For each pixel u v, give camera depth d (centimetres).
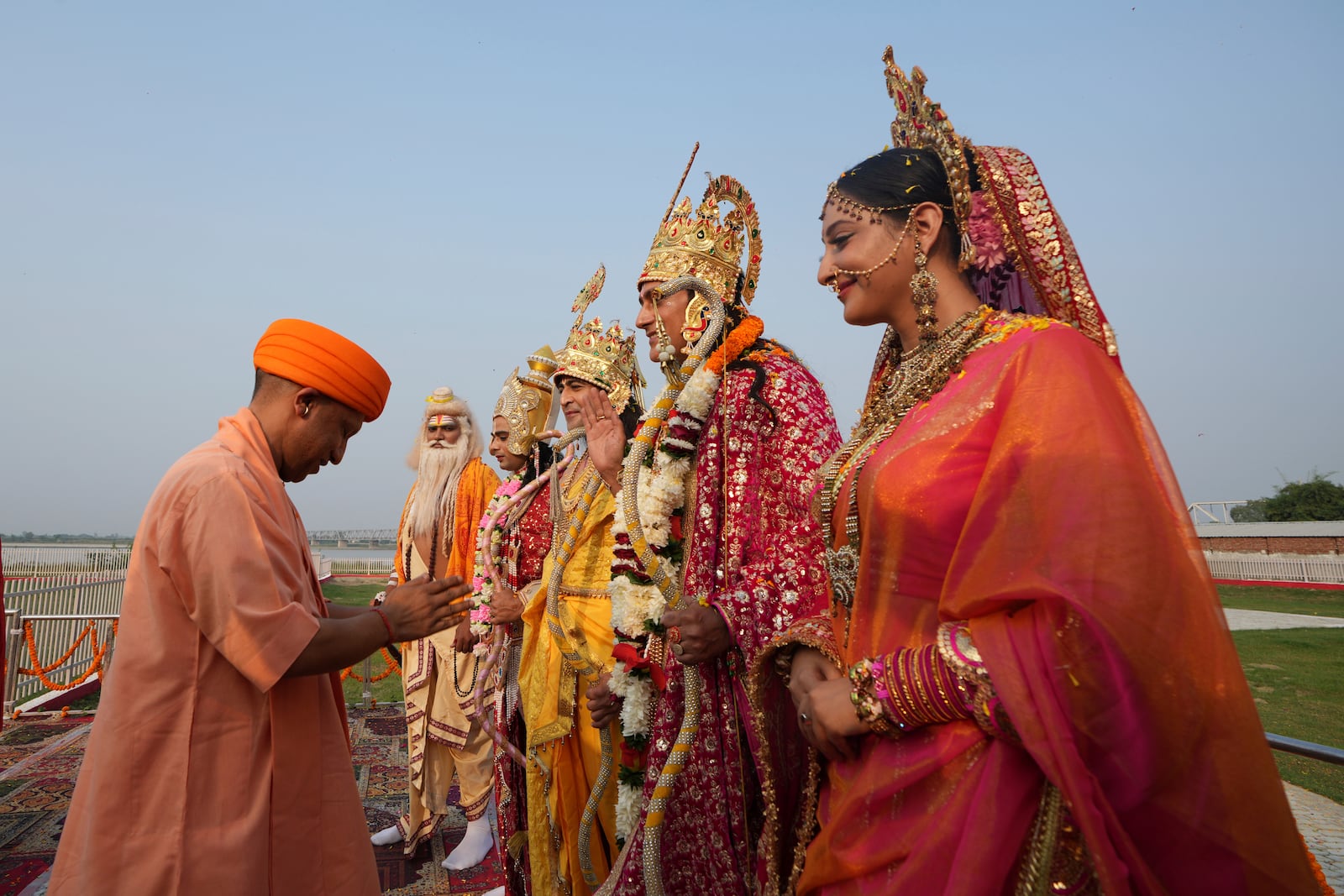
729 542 226
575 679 325
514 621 372
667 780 217
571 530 327
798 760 184
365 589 2347
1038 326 143
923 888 120
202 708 203
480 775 446
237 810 201
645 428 257
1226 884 112
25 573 2275
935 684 125
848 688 144
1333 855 360
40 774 589
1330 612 1802
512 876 354
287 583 217
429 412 521
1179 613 114
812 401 233
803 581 210
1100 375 130
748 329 256
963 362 152
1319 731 664
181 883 191
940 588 137
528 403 427
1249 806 112
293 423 235
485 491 497
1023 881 116
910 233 161
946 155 157
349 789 225
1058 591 114
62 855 200
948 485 137
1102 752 111
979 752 124
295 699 214
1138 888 110
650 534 253
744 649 207
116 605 1259
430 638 450
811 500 196
